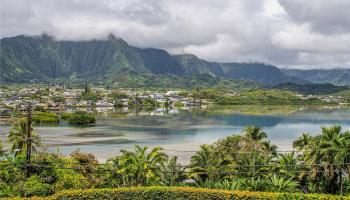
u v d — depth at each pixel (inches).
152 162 2765.7
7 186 2223.2
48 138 6412.4
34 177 2305.6
